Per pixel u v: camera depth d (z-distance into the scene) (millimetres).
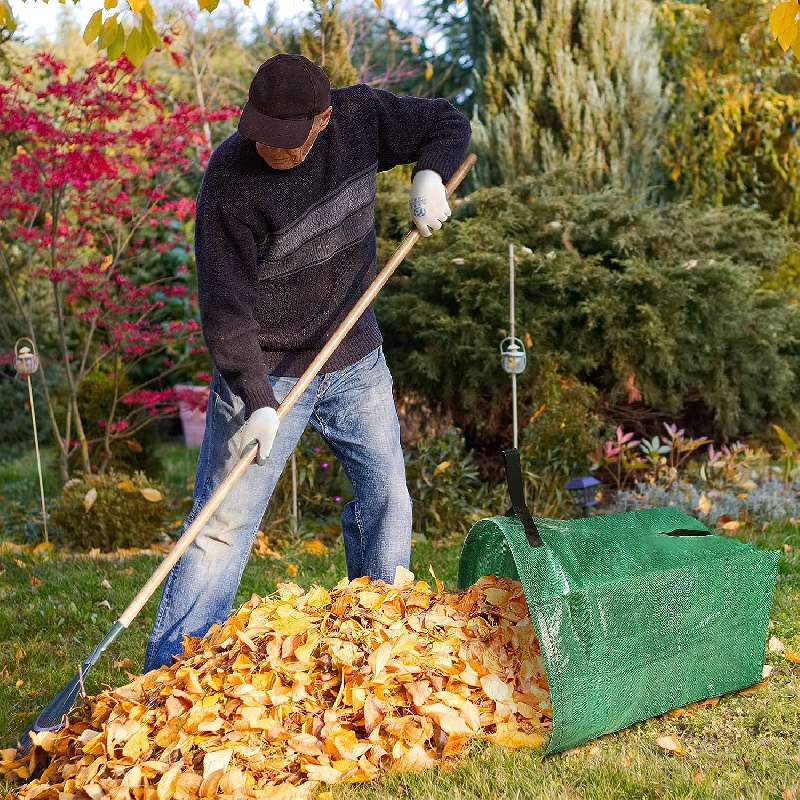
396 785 2312
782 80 8906
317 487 5938
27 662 3504
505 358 4926
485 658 2637
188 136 6926
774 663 3080
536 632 2396
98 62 6324
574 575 2492
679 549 2732
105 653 3531
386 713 2426
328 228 2793
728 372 6508
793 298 7199
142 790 2180
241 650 2545
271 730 2346
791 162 8477
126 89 6941
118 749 2336
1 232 7371
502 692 2559
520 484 2646
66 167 6234
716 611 2729
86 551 5684
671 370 6082
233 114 6965
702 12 8727
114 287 7910
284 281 2807
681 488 5441
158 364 10578
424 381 6391
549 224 6305
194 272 9055
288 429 2881
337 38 7508
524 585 2408
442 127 2967
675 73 8992
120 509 5695
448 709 2439
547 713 2611
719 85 8398
